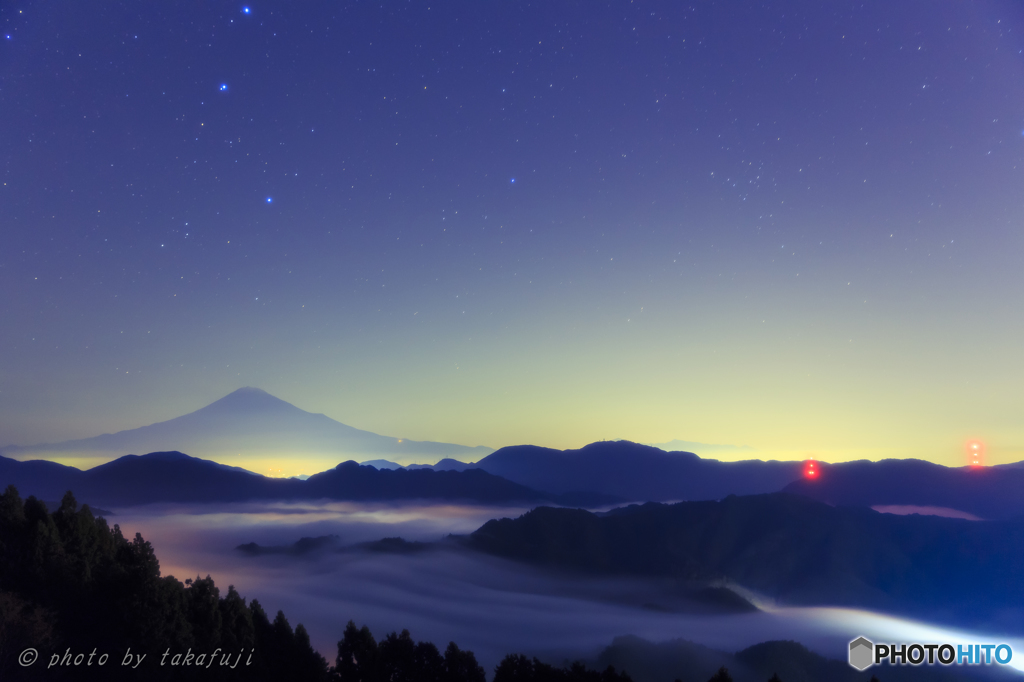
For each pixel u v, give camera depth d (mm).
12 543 31000
